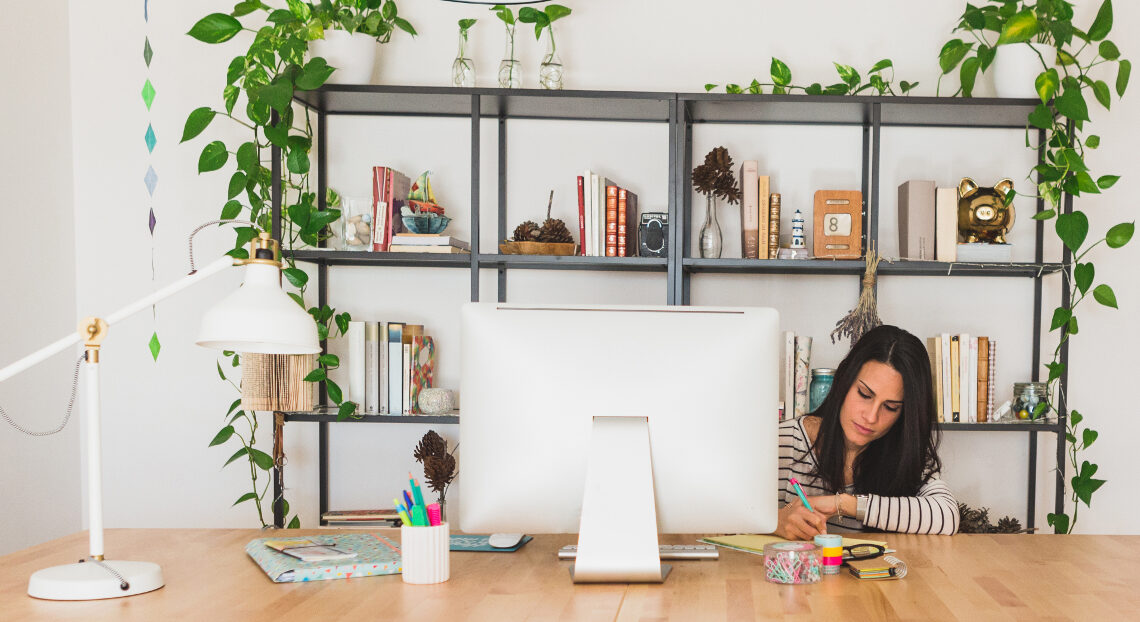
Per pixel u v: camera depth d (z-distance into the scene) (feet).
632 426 4.86
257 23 10.26
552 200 10.10
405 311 10.18
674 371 4.88
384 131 10.17
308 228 9.05
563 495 4.90
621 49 10.12
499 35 10.14
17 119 9.28
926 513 6.35
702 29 10.09
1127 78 8.86
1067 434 9.11
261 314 4.44
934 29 9.93
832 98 8.99
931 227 9.28
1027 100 8.94
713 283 10.05
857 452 7.64
